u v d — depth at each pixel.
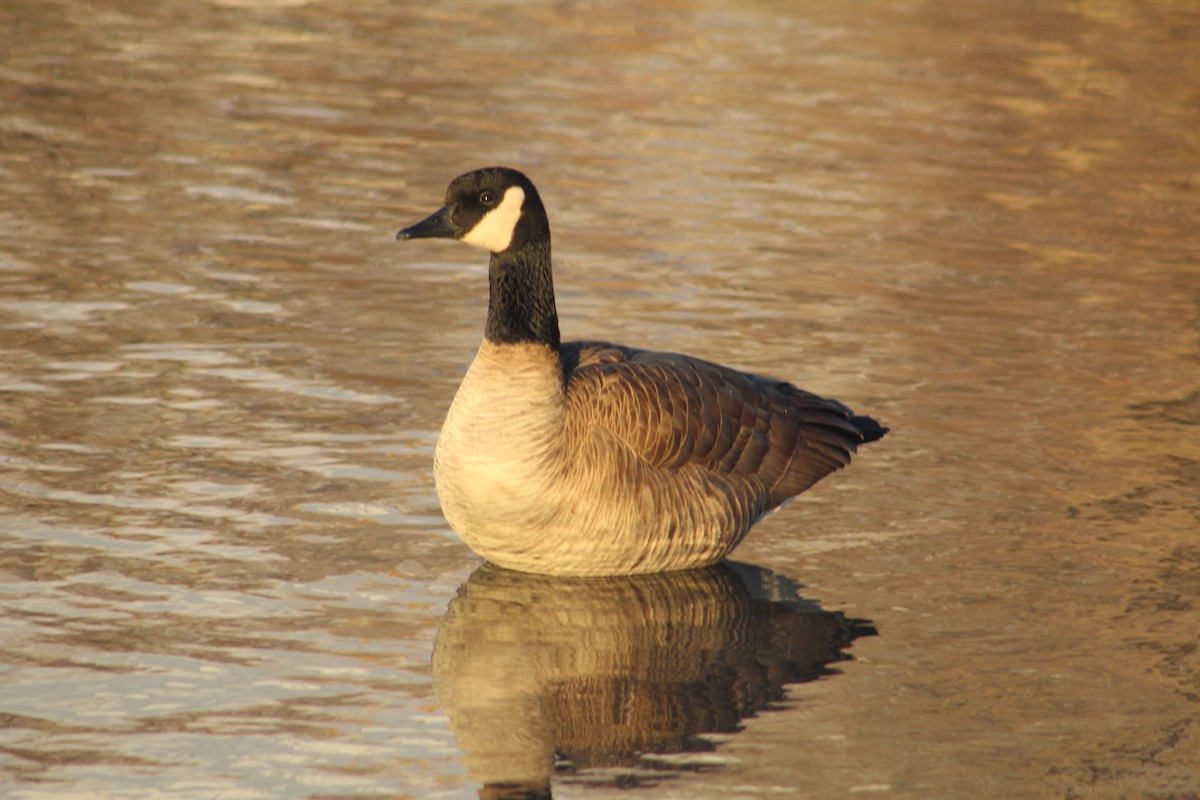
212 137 23.52
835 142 24.78
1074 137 25.66
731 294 17.95
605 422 11.05
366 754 8.77
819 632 10.66
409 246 19.48
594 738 9.08
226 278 17.75
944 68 29.52
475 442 10.77
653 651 10.30
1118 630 10.73
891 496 13.08
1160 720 9.45
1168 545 12.12
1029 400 15.19
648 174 22.69
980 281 18.92
